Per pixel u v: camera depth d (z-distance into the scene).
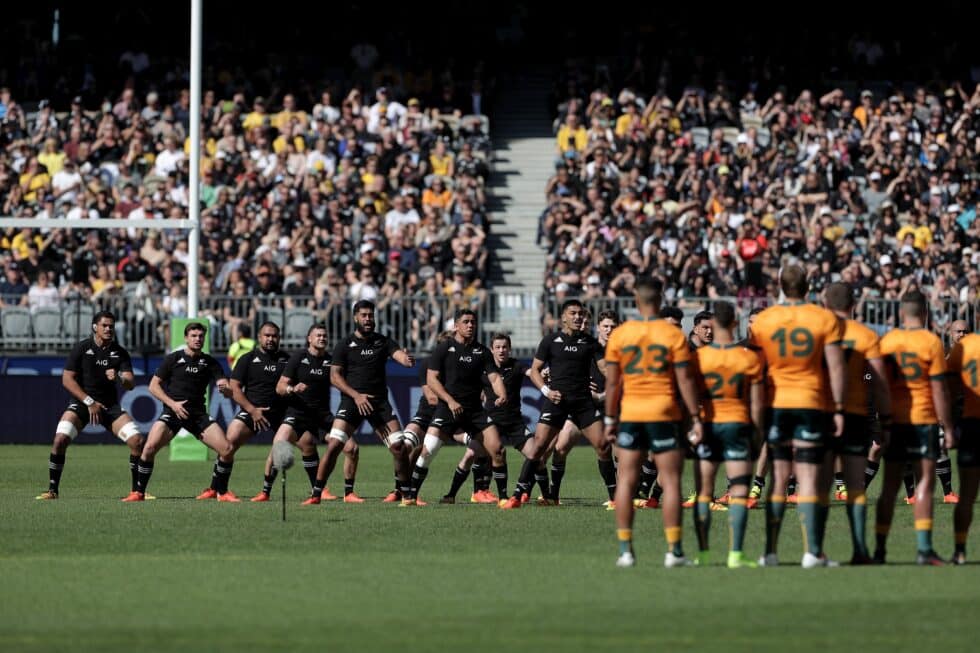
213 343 109.31
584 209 124.31
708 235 121.62
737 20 148.38
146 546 50.09
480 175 131.62
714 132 130.50
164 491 75.50
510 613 36.47
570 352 65.62
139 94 142.12
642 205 123.81
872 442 66.69
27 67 143.50
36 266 121.00
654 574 42.81
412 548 49.50
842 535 53.97
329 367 68.06
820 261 119.06
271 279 115.56
